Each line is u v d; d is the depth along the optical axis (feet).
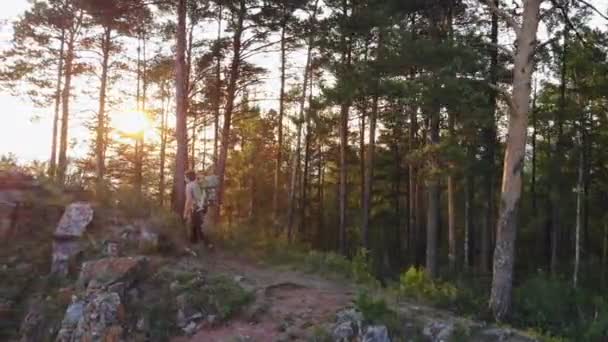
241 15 88.74
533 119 115.85
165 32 102.06
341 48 91.20
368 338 33.96
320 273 48.19
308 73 115.03
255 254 51.83
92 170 119.24
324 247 149.89
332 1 94.43
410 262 118.01
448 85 61.87
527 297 50.85
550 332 43.88
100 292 39.04
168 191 145.89
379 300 36.88
